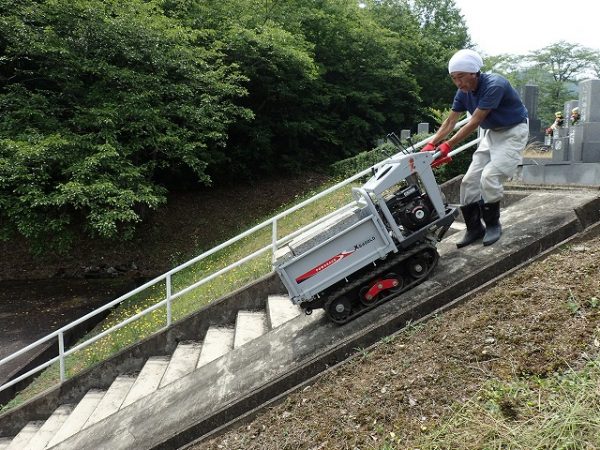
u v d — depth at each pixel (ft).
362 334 12.64
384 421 9.93
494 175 13.71
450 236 17.06
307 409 11.18
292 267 13.47
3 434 19.08
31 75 40.63
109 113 35.55
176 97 41.50
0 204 36.32
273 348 14.14
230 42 47.73
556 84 98.48
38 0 39.27
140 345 19.27
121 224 44.83
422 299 13.20
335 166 56.85
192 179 55.31
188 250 45.42
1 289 37.55
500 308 11.79
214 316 19.30
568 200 15.16
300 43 53.42
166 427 12.67
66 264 42.93
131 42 37.91
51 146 33.81
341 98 62.08
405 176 13.74
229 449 10.95
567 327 10.47
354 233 13.52
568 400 8.53
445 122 15.25
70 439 14.21
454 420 9.18
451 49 80.38
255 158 57.98
